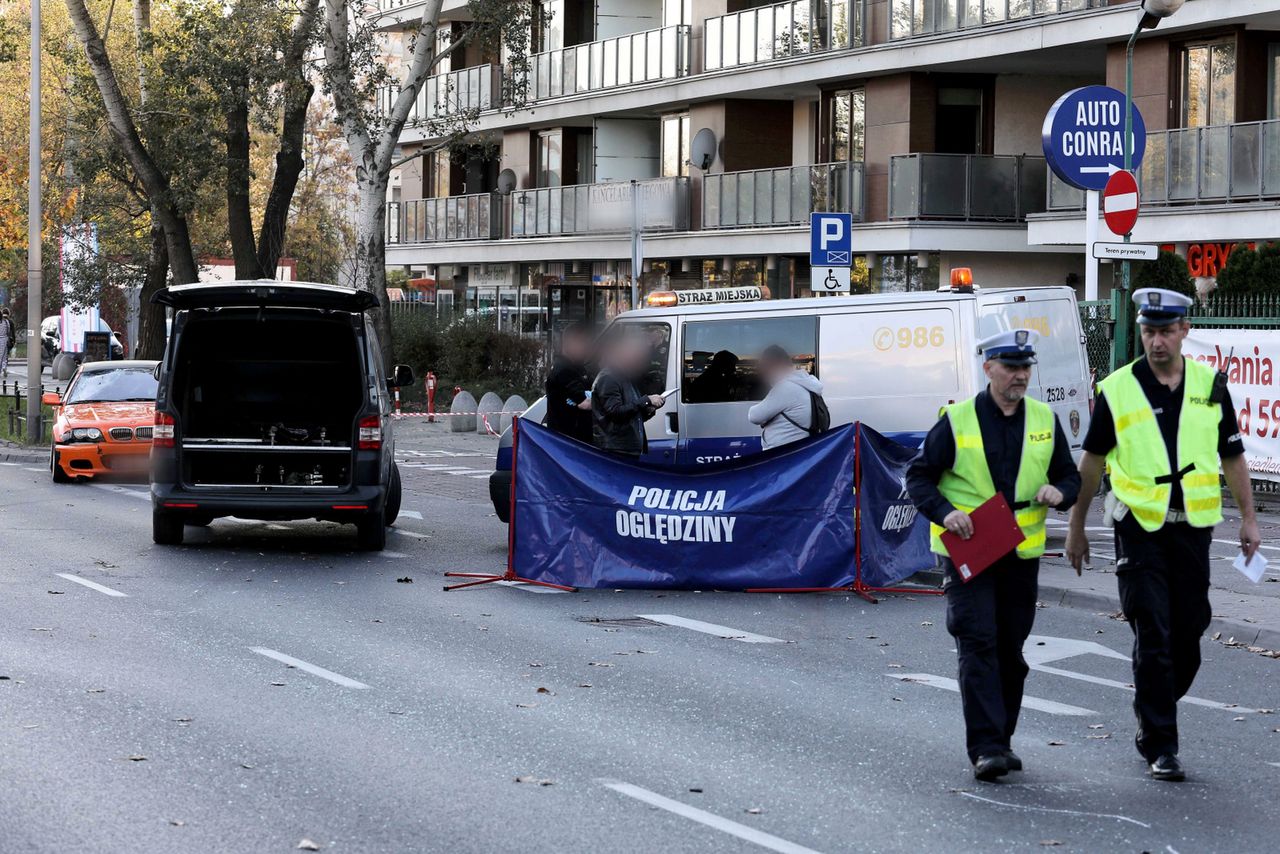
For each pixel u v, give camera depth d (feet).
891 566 43.93
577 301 147.02
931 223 109.19
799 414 45.55
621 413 47.52
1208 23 88.89
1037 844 20.74
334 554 50.70
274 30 114.83
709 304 51.57
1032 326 49.55
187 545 52.60
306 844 20.25
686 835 21.01
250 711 28.04
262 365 57.06
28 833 20.58
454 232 167.63
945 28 106.32
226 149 127.34
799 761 25.02
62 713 27.55
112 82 117.60
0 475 80.12
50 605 39.75
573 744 25.95
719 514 43.24
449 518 61.67
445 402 124.16
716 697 29.76
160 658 32.96
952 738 26.68
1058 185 99.96
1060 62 106.11
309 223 192.65
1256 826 21.65
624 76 140.67
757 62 123.65
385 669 32.07
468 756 25.08
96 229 138.62
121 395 78.23
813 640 36.01
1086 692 30.83
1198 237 88.99
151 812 21.67
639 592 43.21
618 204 138.92
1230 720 28.50
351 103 116.26
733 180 127.65
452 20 167.43
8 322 126.41
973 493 24.43
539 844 20.52
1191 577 24.35
